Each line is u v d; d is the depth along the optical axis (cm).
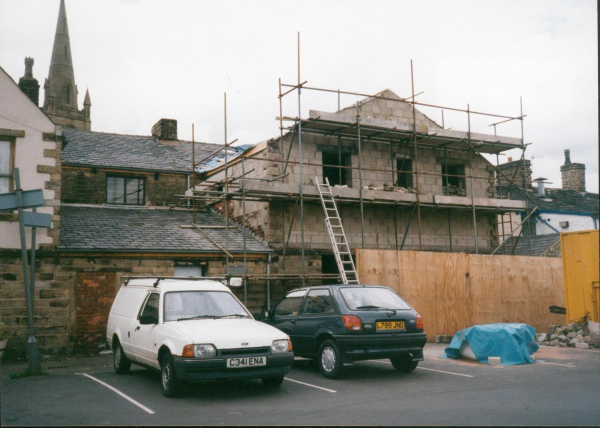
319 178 1789
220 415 682
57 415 687
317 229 1758
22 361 1259
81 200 1902
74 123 7669
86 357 1335
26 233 1331
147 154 2180
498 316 1714
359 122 1692
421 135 1819
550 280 1852
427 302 1592
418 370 1041
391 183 1920
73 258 1399
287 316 1080
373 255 1537
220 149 2256
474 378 942
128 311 1004
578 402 737
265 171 1725
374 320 941
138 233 1608
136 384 908
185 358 759
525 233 2928
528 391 820
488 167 2134
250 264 1645
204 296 927
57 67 8188
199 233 1719
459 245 2009
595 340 1344
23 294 1316
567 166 3756
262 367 795
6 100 1340
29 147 1352
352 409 711
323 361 969
